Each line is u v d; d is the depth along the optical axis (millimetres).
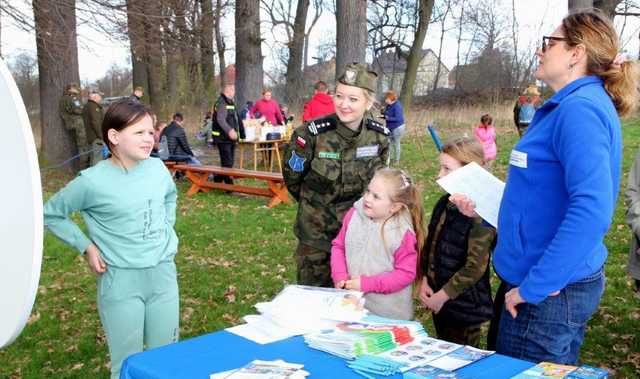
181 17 12047
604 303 4652
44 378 3773
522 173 2043
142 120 2732
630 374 3559
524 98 13297
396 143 12805
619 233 6551
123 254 2762
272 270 5863
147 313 2895
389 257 2809
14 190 2168
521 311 2107
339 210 3275
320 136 3186
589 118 1854
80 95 12328
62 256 6309
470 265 2729
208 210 8609
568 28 2010
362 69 3084
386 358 1765
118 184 2758
